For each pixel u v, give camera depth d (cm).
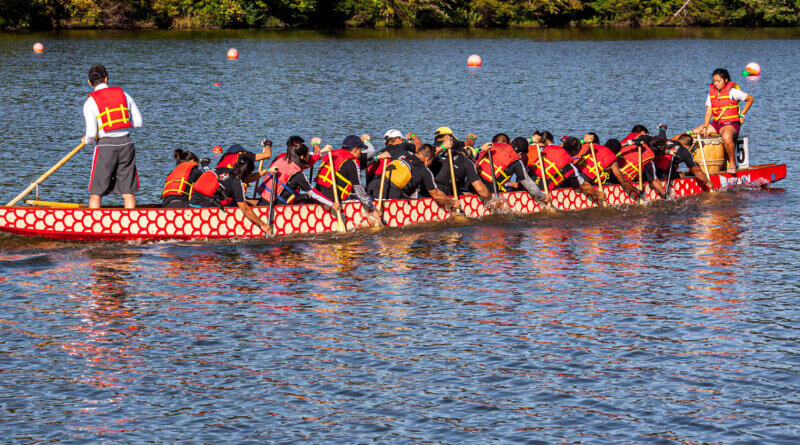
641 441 2984
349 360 3616
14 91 13100
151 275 4731
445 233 5694
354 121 11056
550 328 3966
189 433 3036
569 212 6291
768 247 5347
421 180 5841
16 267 4822
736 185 7112
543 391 3341
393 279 4697
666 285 4591
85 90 13450
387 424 3098
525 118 11519
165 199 5462
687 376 3466
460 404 3241
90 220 5278
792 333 3897
